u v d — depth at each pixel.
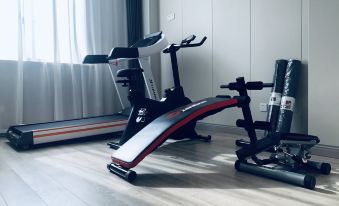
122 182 1.85
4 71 3.74
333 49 2.41
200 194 1.61
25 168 2.23
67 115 4.18
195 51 4.09
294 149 2.04
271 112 2.92
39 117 3.96
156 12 4.71
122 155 2.00
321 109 2.50
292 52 2.97
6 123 3.78
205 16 3.91
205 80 3.97
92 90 4.37
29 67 3.88
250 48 3.37
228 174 1.99
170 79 4.57
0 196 1.64
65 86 4.15
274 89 2.95
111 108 4.51
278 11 3.07
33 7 3.84
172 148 2.89
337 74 2.39
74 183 1.85
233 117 3.65
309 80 2.56
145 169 2.15
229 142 3.15
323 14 2.45
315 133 2.55
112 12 4.49
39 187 1.78
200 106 2.19
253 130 2.12
